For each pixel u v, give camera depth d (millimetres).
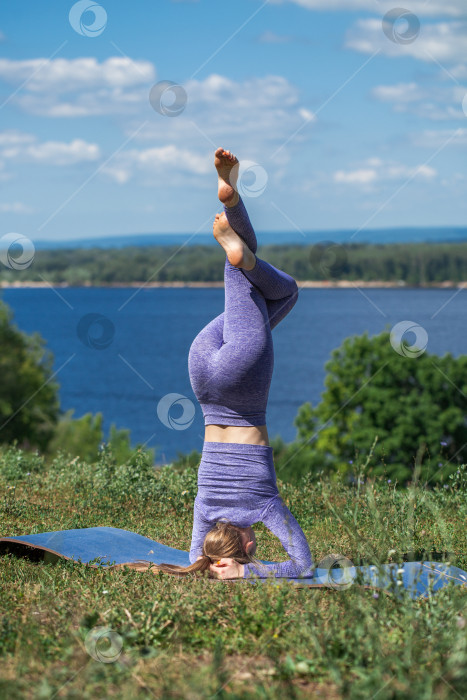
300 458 19375
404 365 19531
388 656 2361
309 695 2195
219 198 3596
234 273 3777
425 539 4449
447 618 2648
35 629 2703
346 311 130500
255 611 2867
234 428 3723
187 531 5137
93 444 25828
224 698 2125
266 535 5008
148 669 2381
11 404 25719
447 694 2113
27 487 6605
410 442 18969
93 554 3951
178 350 88812
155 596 3023
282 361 83750
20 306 135125
